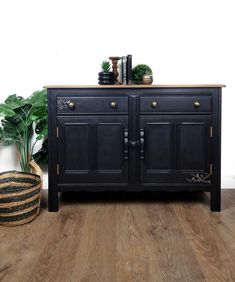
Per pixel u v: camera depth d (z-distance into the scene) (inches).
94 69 91.7
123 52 91.3
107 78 81.2
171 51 91.0
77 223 69.0
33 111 83.8
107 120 75.5
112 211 76.7
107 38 91.0
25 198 68.0
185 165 76.2
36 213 72.2
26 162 87.7
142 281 46.7
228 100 91.7
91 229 65.6
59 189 76.6
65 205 81.6
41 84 92.1
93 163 76.4
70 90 74.8
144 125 75.7
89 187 76.8
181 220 70.5
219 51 90.7
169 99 75.1
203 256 54.0
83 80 91.9
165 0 90.0
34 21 90.7
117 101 75.2
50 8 90.4
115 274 48.6
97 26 90.8
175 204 81.9
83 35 91.0
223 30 90.2
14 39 91.0
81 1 90.3
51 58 91.5
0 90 92.1
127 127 75.7
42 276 48.2
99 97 75.2
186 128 75.7
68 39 91.0
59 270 49.9
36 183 72.7
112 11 90.5
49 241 60.1
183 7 90.0
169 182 76.6
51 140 75.6
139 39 90.9
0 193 66.1
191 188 76.5
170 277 47.8
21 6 90.3
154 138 76.0
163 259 53.1
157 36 90.8
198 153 75.9
